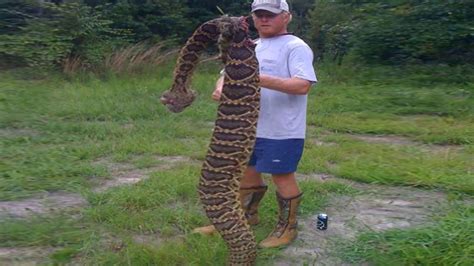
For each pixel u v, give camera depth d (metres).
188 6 18.61
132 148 6.91
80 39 13.69
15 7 13.63
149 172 6.10
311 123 8.62
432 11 12.83
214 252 4.02
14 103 9.17
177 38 17.47
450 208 5.02
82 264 3.99
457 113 9.24
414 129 8.13
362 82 12.08
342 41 15.14
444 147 7.48
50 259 4.05
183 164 6.33
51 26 13.49
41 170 5.94
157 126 8.05
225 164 3.63
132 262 3.94
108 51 13.83
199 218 4.66
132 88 11.20
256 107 3.65
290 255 4.16
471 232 4.25
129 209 4.92
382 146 7.30
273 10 3.99
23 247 4.25
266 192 5.05
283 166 4.15
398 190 5.64
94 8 15.59
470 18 12.61
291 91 3.92
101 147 6.92
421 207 5.16
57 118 8.52
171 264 3.92
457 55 13.23
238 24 3.62
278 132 4.11
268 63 4.07
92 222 4.67
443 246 4.12
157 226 4.55
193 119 8.70
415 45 13.05
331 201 5.29
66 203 5.16
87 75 12.72
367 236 4.33
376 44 13.46
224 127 3.63
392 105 9.77
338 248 4.23
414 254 3.99
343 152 6.95
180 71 3.89
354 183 5.86
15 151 6.66
